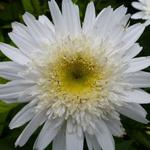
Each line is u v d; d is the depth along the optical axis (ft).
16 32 0.81
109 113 0.80
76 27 0.82
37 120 0.80
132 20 1.03
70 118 0.80
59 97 0.80
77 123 0.79
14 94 0.79
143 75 0.81
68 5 0.82
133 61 0.81
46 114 0.79
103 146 0.80
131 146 0.92
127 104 0.80
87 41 0.81
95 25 0.81
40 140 0.80
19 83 0.79
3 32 1.03
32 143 0.89
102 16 0.82
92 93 0.80
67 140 0.79
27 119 0.80
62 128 0.81
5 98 0.79
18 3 1.07
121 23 0.82
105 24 0.82
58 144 0.81
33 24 0.81
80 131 0.79
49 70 0.81
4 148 0.89
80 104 0.80
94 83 0.82
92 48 0.82
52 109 0.79
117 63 0.80
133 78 0.81
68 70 0.85
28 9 1.00
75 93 0.82
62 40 0.81
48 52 0.80
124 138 0.94
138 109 0.81
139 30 0.82
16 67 0.80
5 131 0.92
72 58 0.83
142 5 1.02
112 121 0.81
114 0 1.04
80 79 0.84
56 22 0.81
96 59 0.83
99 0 1.01
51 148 0.88
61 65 0.83
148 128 0.94
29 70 0.78
